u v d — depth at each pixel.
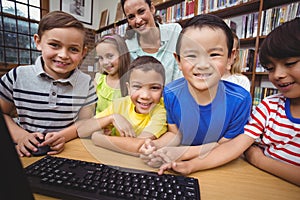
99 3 3.54
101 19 3.44
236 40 1.06
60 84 0.80
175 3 2.23
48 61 0.75
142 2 1.05
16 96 0.83
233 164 0.55
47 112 0.84
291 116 0.56
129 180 0.40
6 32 2.45
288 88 0.51
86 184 0.38
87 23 3.44
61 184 0.38
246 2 1.61
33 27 2.69
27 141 0.59
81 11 3.32
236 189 0.42
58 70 0.74
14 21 2.51
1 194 0.14
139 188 0.38
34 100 0.83
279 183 0.45
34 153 0.55
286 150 0.56
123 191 0.37
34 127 0.85
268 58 0.51
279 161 0.51
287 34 0.47
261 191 0.41
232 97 0.57
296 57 0.46
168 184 0.39
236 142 0.58
